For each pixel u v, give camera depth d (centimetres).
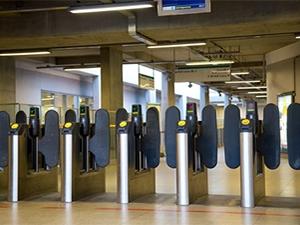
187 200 645
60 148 708
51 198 724
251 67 2038
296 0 882
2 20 1041
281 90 1596
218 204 648
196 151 709
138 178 705
